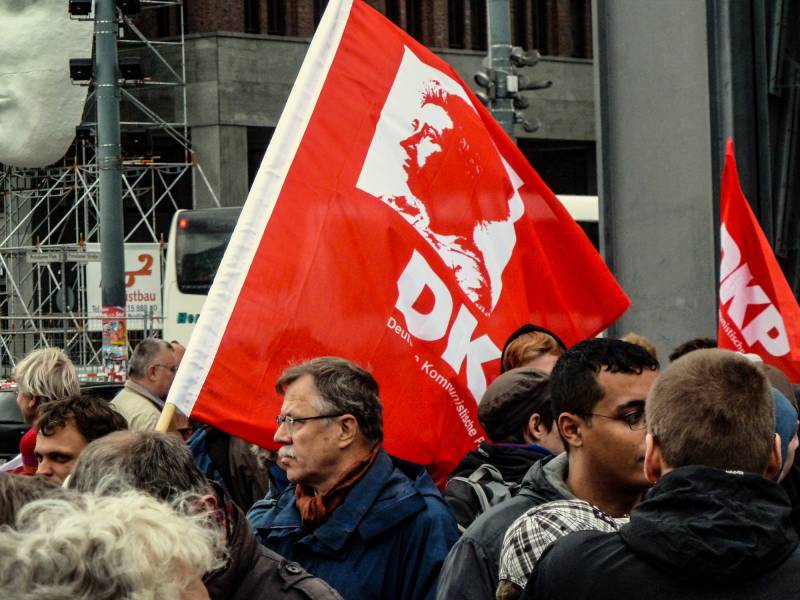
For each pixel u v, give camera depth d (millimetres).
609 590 3240
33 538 2154
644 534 3236
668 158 13258
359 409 4910
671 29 13211
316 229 5957
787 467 5379
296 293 5797
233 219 30281
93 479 3730
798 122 14086
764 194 13133
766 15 13688
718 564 3123
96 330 33500
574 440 4301
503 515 4402
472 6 46250
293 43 43531
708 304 12852
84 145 38125
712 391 3367
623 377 4215
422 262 6254
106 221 22391
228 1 42750
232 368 5551
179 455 3822
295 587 3971
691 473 3270
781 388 6703
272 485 5992
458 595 4309
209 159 42562
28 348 39594
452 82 6637
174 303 30391
